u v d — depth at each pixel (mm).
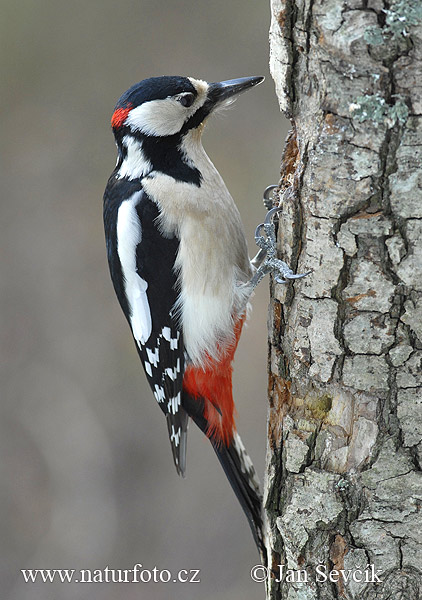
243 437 15078
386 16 5750
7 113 18000
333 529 6523
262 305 15508
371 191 6020
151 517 15227
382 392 6277
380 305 6160
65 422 16188
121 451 15977
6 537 15305
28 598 14578
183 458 9055
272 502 6996
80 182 17844
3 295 17250
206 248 8438
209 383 8797
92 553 15016
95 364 16719
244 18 17828
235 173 16875
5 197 17766
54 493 15641
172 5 18109
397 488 6277
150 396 16328
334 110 6066
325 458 6570
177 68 17922
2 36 17828
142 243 8562
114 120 8906
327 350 6441
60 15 18016
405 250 6008
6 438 16125
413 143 5844
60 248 17500
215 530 14891
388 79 5836
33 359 16875
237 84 8859
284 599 6867
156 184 8516
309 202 6359
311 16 6105
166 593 14445
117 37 18094
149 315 8805
